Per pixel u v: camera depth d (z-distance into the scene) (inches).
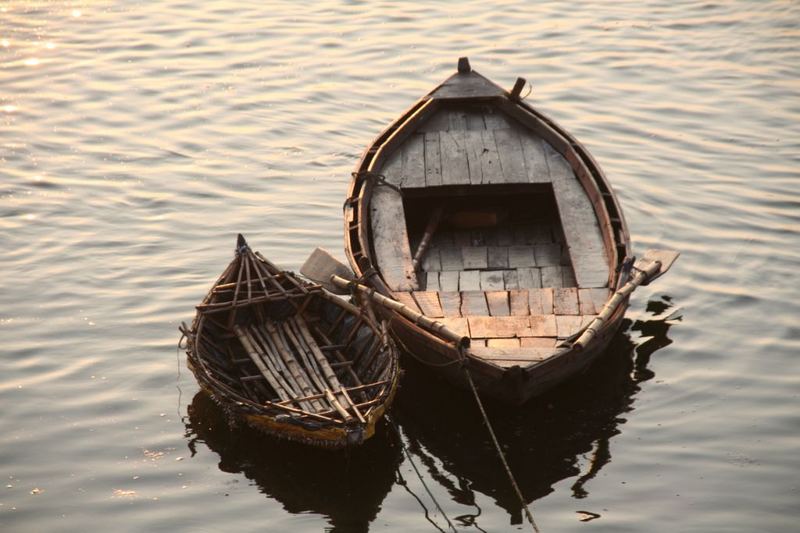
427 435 555.2
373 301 597.6
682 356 613.9
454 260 668.7
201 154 858.1
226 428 563.5
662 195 786.2
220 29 1083.3
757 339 626.5
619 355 615.5
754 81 948.0
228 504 507.8
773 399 573.3
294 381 571.5
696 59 994.1
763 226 743.7
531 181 685.9
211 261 722.8
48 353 624.7
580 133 875.4
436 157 713.6
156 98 944.3
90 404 581.6
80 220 768.3
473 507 503.2
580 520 490.9
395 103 935.0
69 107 928.3
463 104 770.2
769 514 490.9
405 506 505.4
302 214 778.8
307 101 940.0
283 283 628.4
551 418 563.8
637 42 1032.8
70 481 523.8
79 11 1123.9
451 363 551.8
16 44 1043.9
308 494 514.9
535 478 522.0
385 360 561.9
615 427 556.1
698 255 714.2
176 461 538.6
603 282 605.0
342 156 855.7
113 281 699.4
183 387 598.2
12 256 723.4
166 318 660.7
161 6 1140.5
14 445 548.4
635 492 509.0
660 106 913.5
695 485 512.4
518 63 999.6
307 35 1069.1
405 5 1138.0
